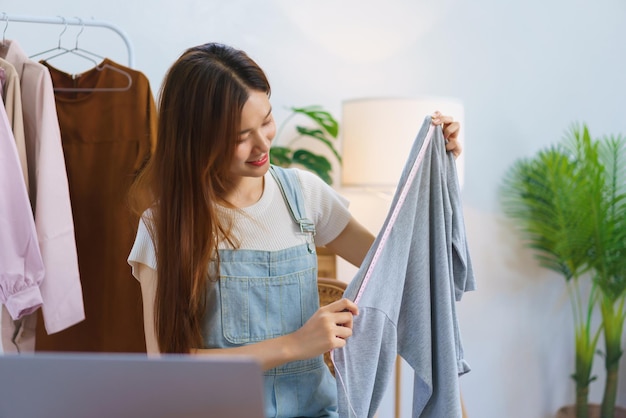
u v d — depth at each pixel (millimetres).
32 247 1818
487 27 2998
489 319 3061
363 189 2725
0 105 1802
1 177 1798
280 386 1312
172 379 697
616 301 3076
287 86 2844
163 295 1289
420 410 1342
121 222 2061
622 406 3143
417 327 1328
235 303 1311
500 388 3090
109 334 2088
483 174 3016
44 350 2107
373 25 2902
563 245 2916
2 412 736
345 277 2895
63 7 2600
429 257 1356
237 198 1368
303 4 2846
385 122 2379
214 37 2760
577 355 2996
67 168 2117
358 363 1260
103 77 2105
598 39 3111
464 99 2990
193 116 1243
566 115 3092
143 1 2680
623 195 2900
